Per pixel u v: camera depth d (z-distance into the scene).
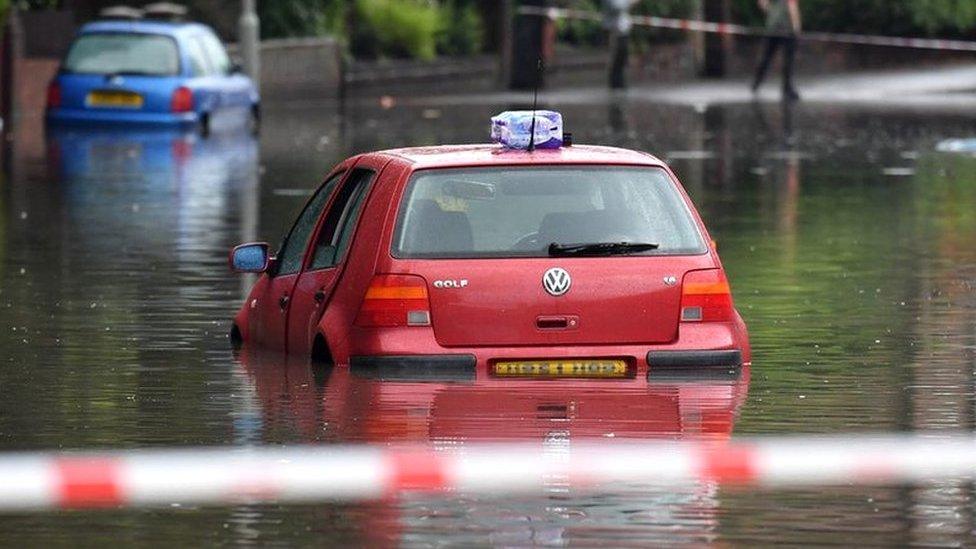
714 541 23.61
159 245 56.50
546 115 35.56
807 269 51.25
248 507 25.30
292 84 132.62
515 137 35.38
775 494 25.91
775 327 41.34
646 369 34.41
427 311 33.97
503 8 152.00
